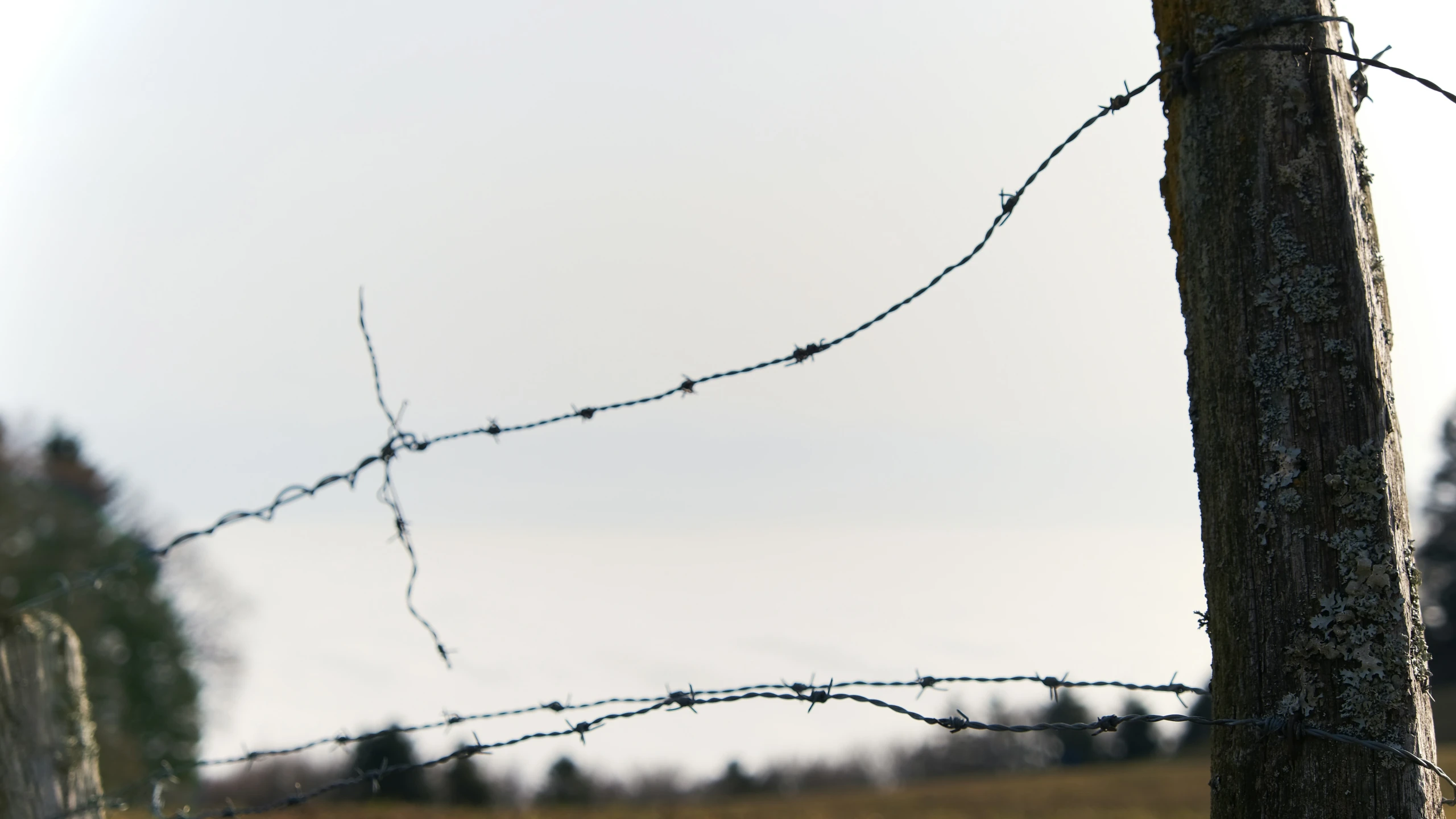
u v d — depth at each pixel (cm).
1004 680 356
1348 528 260
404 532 396
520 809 3048
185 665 4044
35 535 3766
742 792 5219
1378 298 274
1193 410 282
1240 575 267
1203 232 280
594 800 4381
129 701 3841
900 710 334
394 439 400
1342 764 255
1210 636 276
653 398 394
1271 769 260
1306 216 269
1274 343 268
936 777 5841
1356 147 279
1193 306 282
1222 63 281
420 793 3866
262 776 3472
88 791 368
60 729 363
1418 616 263
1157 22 301
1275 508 263
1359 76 295
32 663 362
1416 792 253
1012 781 4638
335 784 378
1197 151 284
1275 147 273
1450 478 5822
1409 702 256
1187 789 3634
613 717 369
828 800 3606
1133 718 294
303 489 398
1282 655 261
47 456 3938
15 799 351
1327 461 262
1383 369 268
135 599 3919
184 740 3969
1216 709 272
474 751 375
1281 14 277
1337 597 258
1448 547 5778
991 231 343
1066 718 4103
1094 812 3059
